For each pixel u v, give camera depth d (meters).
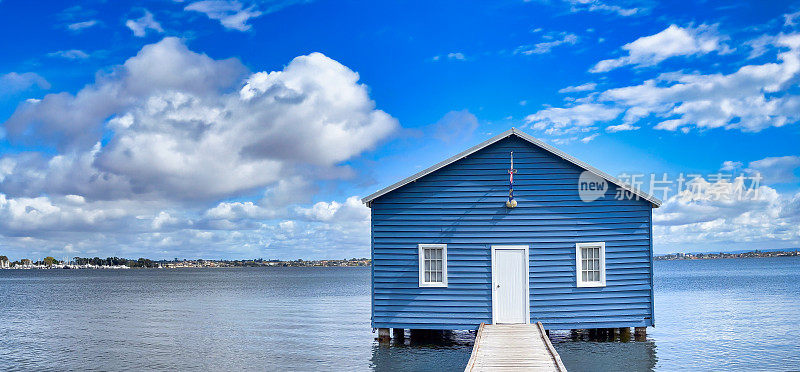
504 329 20.05
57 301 62.00
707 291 66.12
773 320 34.19
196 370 20.52
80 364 21.94
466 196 21.56
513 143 21.62
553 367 14.76
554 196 21.39
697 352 22.44
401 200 21.75
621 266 21.17
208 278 172.00
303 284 112.94
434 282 21.45
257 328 33.00
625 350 21.50
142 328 33.84
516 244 21.31
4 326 35.84
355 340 27.08
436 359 20.52
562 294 21.14
